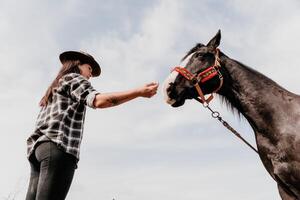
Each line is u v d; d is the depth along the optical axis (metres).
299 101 3.32
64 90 2.30
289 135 3.14
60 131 2.18
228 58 3.75
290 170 3.11
